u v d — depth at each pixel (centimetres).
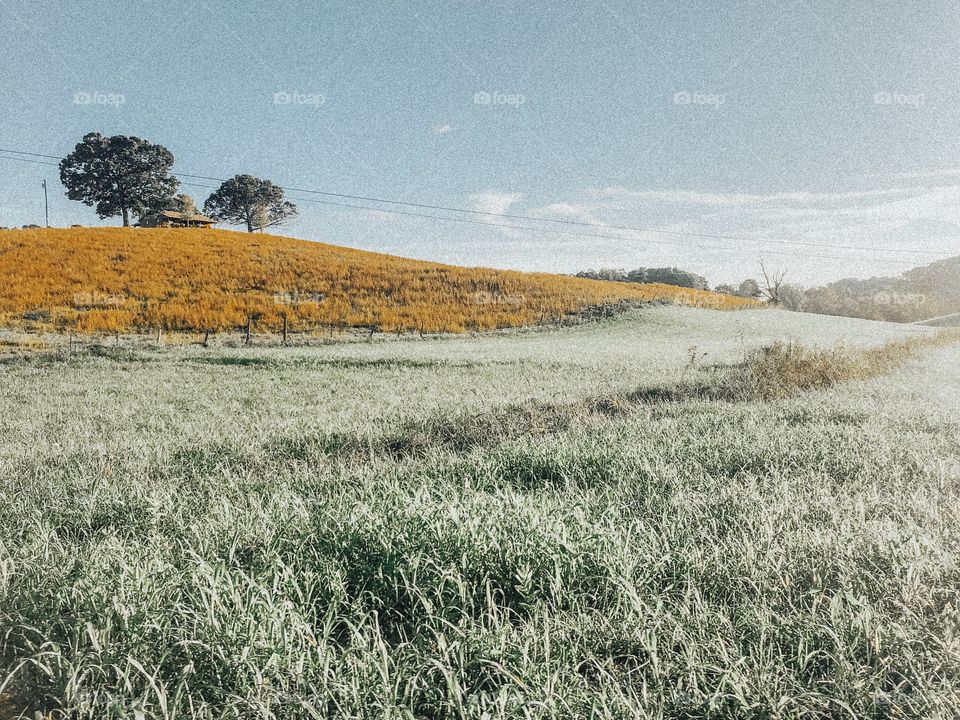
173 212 9394
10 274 4272
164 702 207
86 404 1322
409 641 259
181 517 422
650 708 213
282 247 6588
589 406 1041
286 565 321
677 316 4922
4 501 497
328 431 835
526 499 414
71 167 8875
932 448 586
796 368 1264
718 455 578
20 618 269
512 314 4753
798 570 310
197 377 1886
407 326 4175
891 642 242
